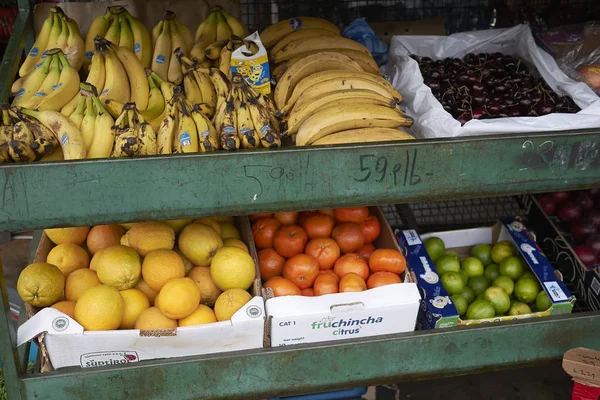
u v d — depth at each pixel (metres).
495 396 2.31
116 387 1.66
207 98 1.88
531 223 2.47
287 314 1.69
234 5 2.37
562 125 1.72
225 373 1.70
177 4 2.32
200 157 1.44
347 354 1.75
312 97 1.78
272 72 2.09
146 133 1.62
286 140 1.88
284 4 2.84
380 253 1.87
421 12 2.95
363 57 2.07
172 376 1.67
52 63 1.86
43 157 1.61
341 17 2.90
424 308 1.89
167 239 1.78
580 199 2.33
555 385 2.36
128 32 2.12
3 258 2.86
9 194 1.39
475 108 2.00
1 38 2.91
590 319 1.84
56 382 1.62
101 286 1.62
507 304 2.00
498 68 2.24
